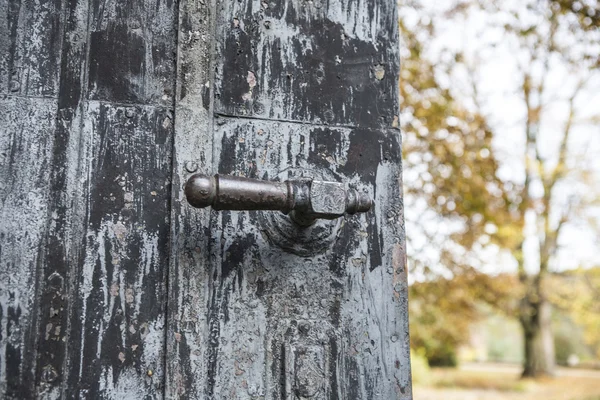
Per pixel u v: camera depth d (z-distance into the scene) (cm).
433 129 568
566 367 1895
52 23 86
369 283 92
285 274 88
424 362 1309
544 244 1105
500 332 2320
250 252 87
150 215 84
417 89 579
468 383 1330
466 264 614
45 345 77
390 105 100
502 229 668
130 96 87
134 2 91
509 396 1162
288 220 89
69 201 82
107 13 89
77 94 85
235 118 91
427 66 581
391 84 101
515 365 1939
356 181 95
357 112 97
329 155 94
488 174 593
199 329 82
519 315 1296
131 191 84
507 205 638
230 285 85
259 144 91
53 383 77
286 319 86
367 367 89
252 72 93
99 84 86
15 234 79
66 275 80
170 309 82
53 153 83
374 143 97
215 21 93
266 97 93
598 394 1185
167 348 80
